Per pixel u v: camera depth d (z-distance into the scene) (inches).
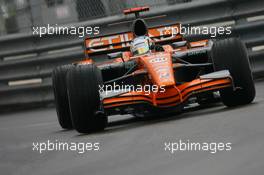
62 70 1285.7
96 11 2023.9
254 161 514.0
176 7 1907.0
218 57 1037.8
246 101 1039.0
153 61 1047.0
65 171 641.6
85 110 1047.0
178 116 1077.1
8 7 2140.7
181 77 1235.2
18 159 829.2
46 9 2076.8
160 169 555.2
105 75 1222.3
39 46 2092.8
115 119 1365.7
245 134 677.9
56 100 1284.4
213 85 1007.0
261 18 1833.2
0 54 2126.0
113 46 1279.5
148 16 1926.7
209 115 978.7
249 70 1031.6
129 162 629.6
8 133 1362.0
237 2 1854.1
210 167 523.5
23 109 2150.6
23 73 2118.6
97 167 631.8
